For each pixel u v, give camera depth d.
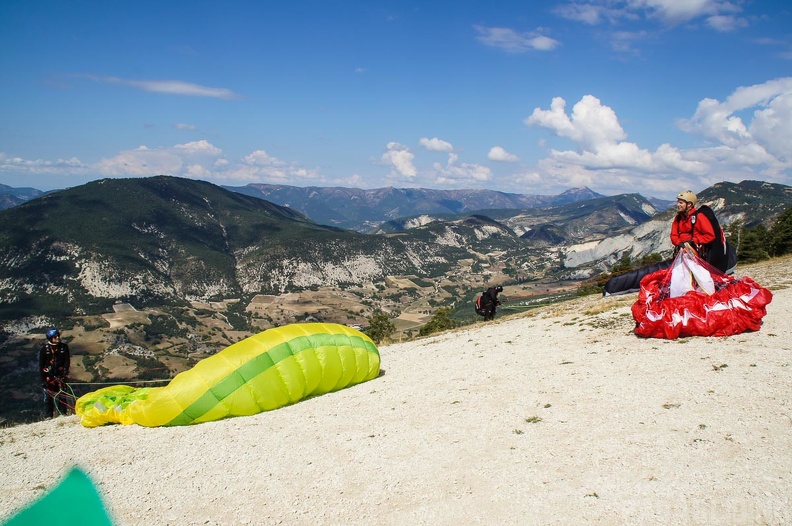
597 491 5.86
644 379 9.08
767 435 6.41
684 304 11.04
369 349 13.13
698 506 5.29
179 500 6.94
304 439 8.80
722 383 8.25
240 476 7.54
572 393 9.07
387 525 5.85
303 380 11.46
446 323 47.53
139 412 10.73
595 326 14.46
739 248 49.03
